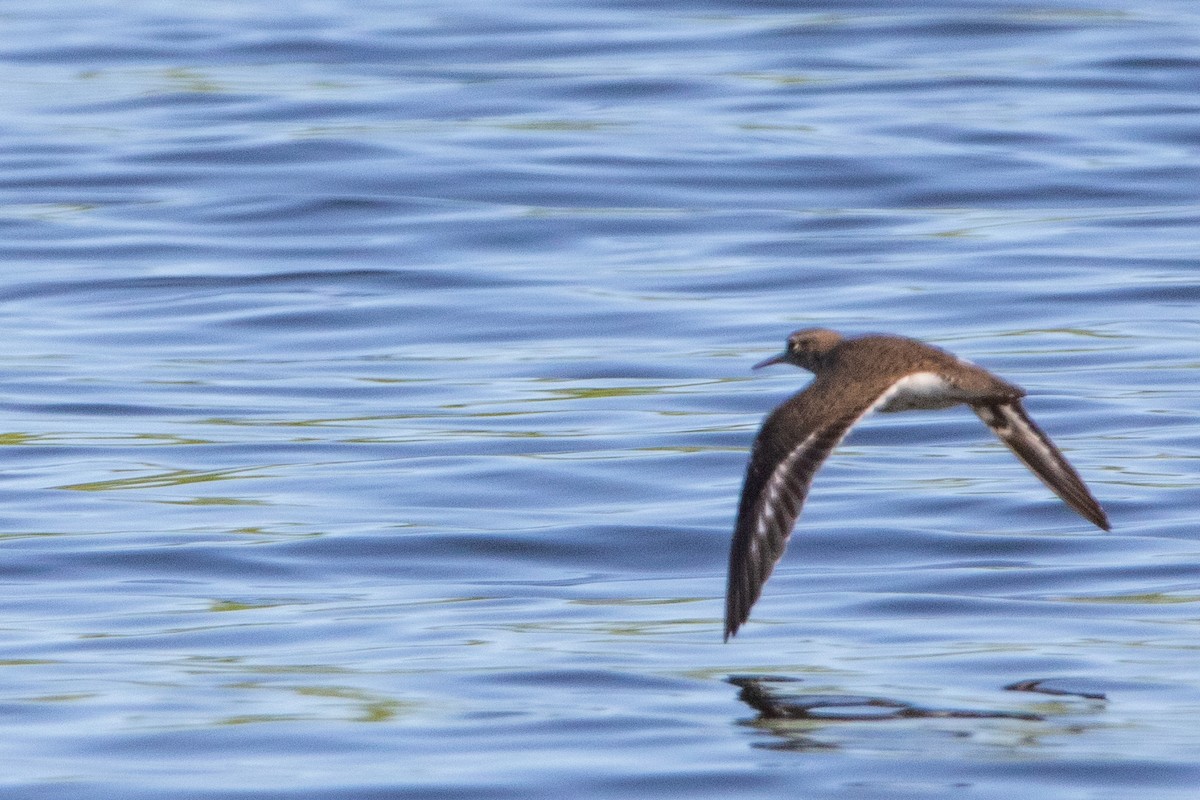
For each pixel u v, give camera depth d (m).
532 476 15.38
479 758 9.74
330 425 16.84
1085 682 10.90
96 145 26.36
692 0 34.75
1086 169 24.89
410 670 11.20
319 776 9.52
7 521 14.37
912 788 9.34
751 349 18.83
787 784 9.34
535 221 23.25
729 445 16.12
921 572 13.20
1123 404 16.89
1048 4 34.09
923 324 19.44
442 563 13.58
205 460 15.91
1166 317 19.50
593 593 12.95
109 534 14.05
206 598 12.79
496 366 18.59
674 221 23.30
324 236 22.92
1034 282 20.67
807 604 12.59
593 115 27.56
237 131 26.83
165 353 19.12
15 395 17.67
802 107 27.84
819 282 20.92
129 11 35.22
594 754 9.79
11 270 21.77
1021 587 12.86
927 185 24.42
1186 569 13.07
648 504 14.82
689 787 9.37
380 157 25.61
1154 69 29.38
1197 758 9.65
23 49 32.06
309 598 12.83
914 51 31.05
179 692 10.84
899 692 10.76
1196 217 23.09
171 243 22.67
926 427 16.72
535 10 34.47
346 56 31.34
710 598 12.79
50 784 9.44
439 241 22.67
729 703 10.55
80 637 11.96
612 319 19.86
